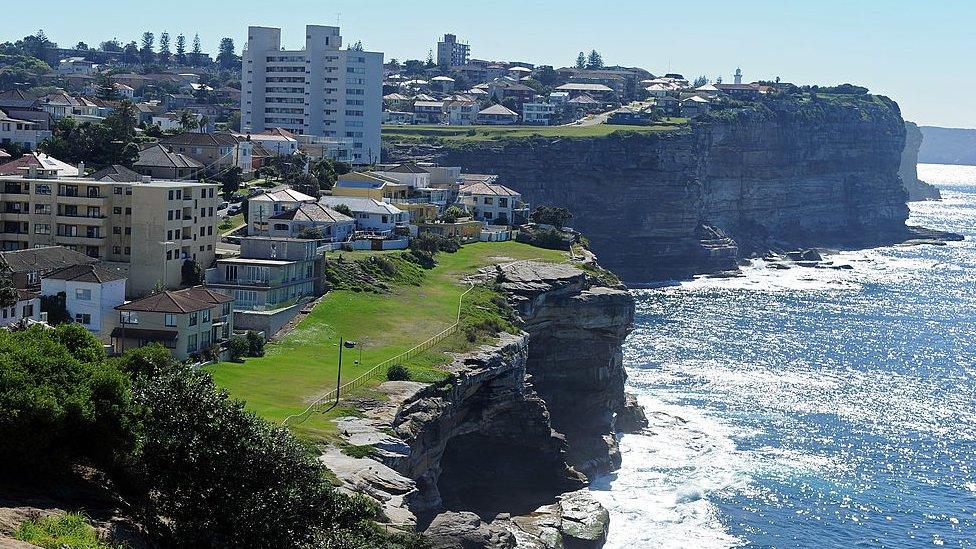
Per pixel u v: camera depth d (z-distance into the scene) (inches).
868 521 4992.6
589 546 4672.7
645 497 5251.0
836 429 6289.4
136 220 5634.8
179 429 2596.0
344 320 5625.0
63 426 2687.0
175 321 4682.6
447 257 7219.5
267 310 5506.9
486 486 5260.8
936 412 6683.1
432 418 4564.5
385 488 3683.6
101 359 3127.5
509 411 5388.8
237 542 2536.9
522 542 4554.6
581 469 5521.7
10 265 5049.2
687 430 6235.2
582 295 6333.7
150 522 2568.9
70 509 2546.8
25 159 6825.8
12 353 2765.7
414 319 5743.1
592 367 6323.8
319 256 5979.3
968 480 5536.4
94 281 4906.5
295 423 4020.7
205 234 6018.7
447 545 4065.0
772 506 5142.7
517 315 6141.7
